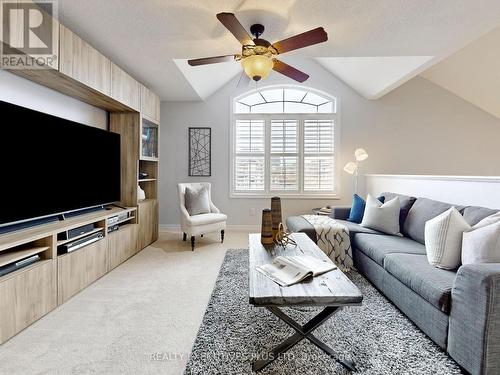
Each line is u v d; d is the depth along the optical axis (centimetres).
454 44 274
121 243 317
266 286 153
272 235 238
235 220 508
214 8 214
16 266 185
